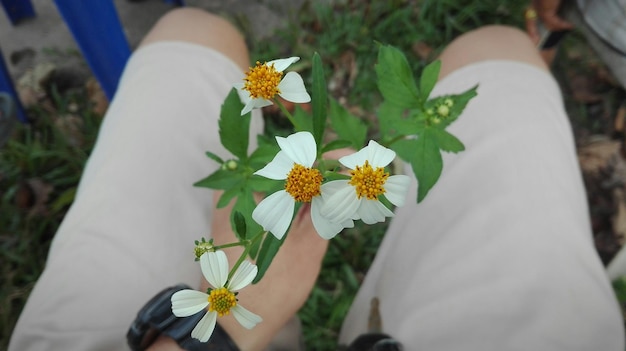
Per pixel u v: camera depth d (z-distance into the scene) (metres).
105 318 0.18
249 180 0.17
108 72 0.39
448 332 0.17
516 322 0.17
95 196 0.20
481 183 0.20
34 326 0.18
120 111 0.23
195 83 0.24
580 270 0.18
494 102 0.23
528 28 0.39
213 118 0.23
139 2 0.48
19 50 0.46
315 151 0.13
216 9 0.48
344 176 0.14
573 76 0.44
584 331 0.17
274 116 0.42
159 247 0.19
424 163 0.16
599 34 0.34
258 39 0.46
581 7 0.35
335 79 0.44
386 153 0.13
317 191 0.12
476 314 0.17
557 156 0.21
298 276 0.16
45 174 0.41
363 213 0.13
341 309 0.35
